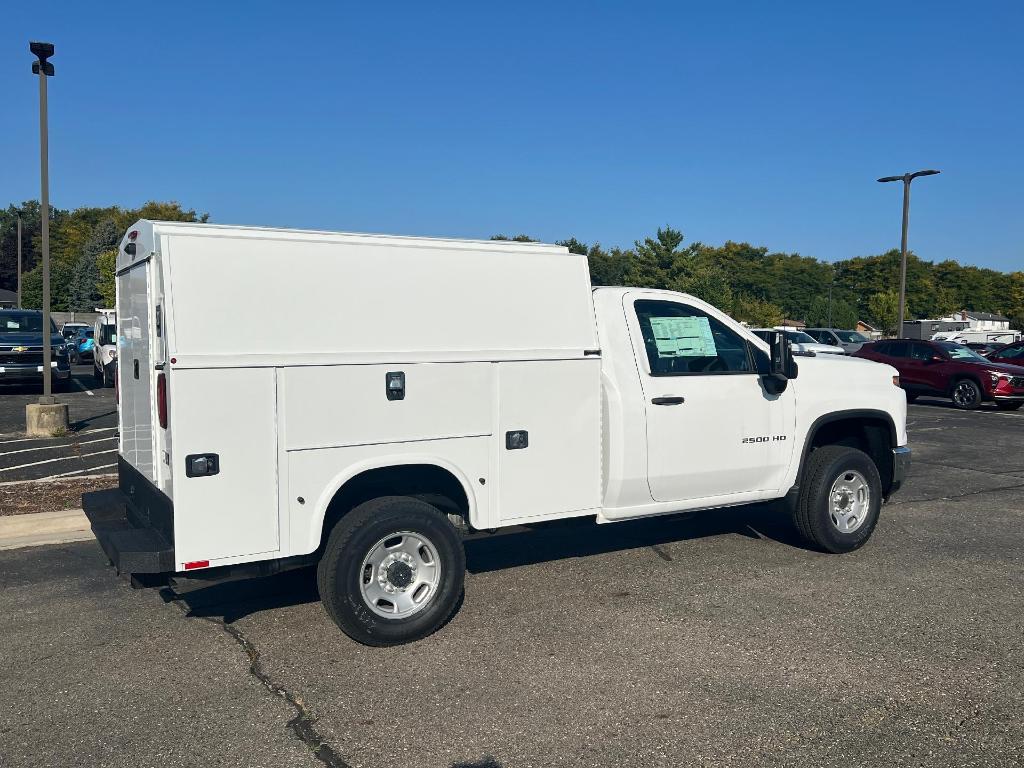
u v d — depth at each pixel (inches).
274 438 178.4
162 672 179.5
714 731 152.0
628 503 231.0
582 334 218.7
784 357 240.7
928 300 5172.2
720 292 2824.8
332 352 183.8
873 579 241.3
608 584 237.3
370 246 189.3
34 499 326.6
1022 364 866.1
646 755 143.9
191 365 169.5
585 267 220.2
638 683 171.9
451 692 168.6
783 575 245.3
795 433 259.3
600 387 222.5
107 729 154.6
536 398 211.6
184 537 171.5
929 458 470.9
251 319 175.8
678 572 248.2
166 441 176.1
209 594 230.4
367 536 186.4
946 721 155.6
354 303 186.9
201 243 171.9
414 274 194.4
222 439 173.6
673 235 2701.8
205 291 171.8
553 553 269.9
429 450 196.9
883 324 3528.5
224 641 196.5
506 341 207.0
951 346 815.7
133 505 214.8
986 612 213.5
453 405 199.5
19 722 157.5
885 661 182.5
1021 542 284.2
